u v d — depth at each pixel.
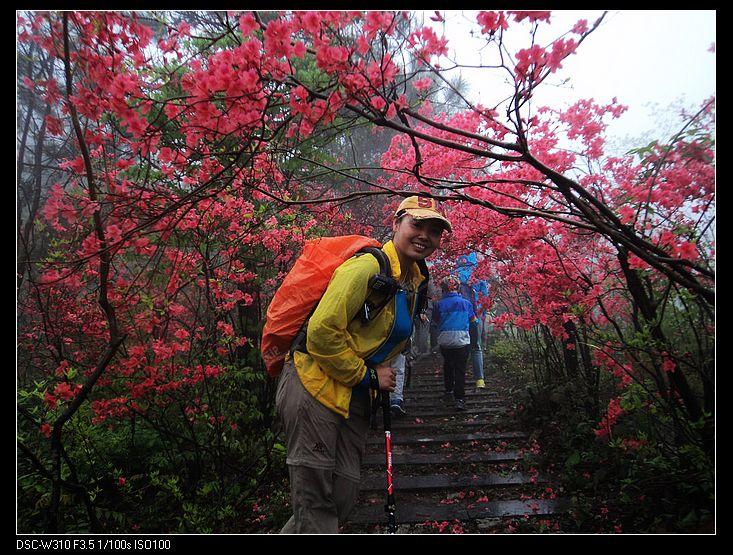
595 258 3.66
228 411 3.63
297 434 2.09
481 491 3.50
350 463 2.21
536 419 4.65
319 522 2.06
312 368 2.10
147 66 2.04
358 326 2.20
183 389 3.35
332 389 2.08
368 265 2.14
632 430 3.30
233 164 2.17
